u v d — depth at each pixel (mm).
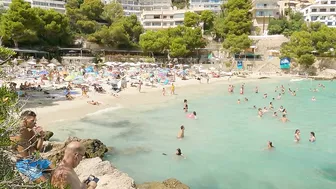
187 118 31516
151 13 125688
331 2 112312
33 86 44031
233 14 106688
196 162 19578
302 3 130000
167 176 17406
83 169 12539
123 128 27078
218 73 78438
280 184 16625
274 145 23234
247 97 46594
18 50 69000
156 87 53688
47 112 30828
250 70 89562
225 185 16469
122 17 105938
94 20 100062
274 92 52688
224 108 37406
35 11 74000
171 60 94438
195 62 95500
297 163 19734
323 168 18844
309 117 32906
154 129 27062
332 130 27625
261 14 115688
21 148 7215
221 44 106000
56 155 14469
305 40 82062
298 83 67188
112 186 11422
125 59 88188
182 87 56875
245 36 91812
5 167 5371
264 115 33469
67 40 86375
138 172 17750
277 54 92812
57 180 5570
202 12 115312
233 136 25406
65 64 74688
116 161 19234
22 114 7520
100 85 48750
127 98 42188
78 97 39000
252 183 16734
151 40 90688
